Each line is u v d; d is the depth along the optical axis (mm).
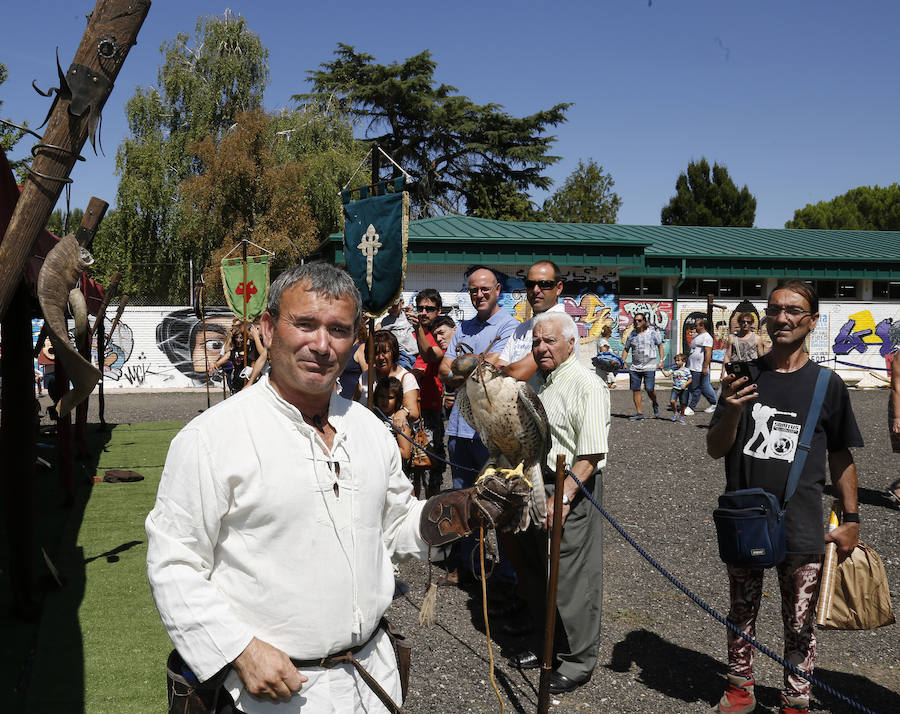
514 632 4277
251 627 1666
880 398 18078
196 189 24641
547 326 3691
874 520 6660
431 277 18594
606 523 6609
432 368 5996
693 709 3449
